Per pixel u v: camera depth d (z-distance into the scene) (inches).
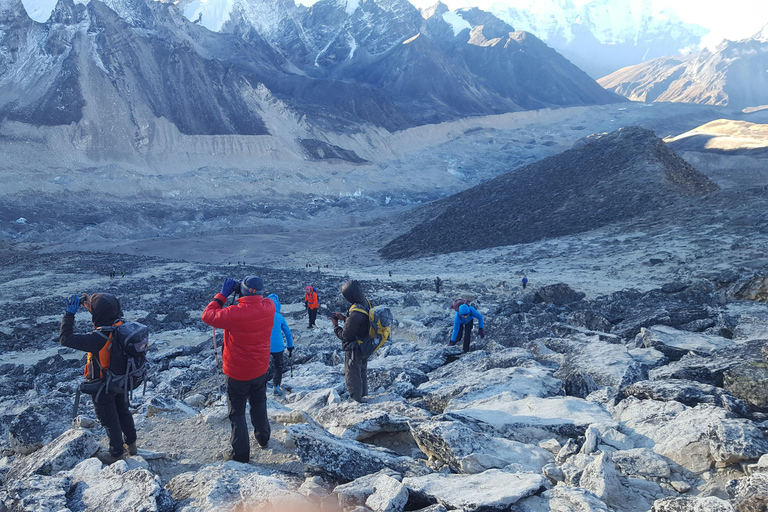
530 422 199.8
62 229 5369.1
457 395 250.8
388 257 3031.5
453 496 140.9
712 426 156.6
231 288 201.3
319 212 6899.6
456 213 3422.7
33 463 190.5
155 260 2719.0
